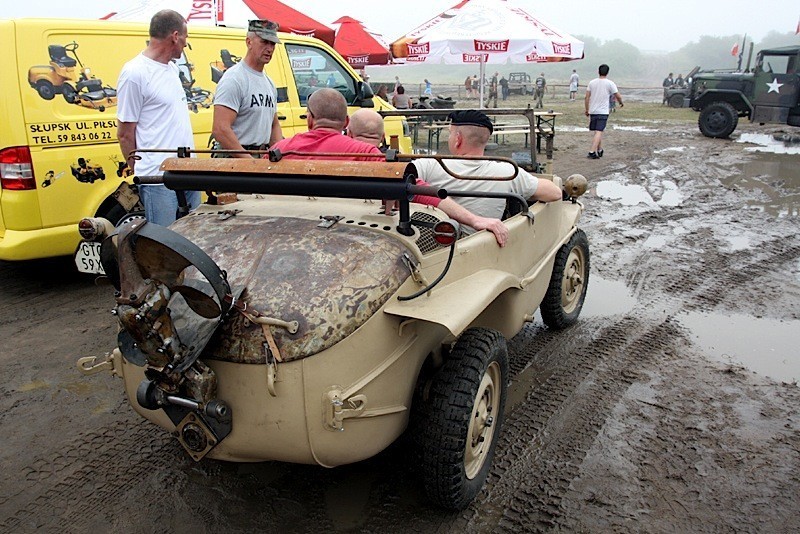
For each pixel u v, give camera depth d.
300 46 7.00
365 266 2.42
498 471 3.11
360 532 2.71
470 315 2.41
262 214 2.91
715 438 3.38
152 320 2.08
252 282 2.40
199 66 5.93
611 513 2.82
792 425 3.50
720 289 5.60
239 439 2.36
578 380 4.01
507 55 10.30
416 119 11.30
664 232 7.41
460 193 3.37
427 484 2.67
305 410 2.26
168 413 2.37
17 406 3.73
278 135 5.11
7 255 4.95
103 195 5.29
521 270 3.54
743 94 16.12
